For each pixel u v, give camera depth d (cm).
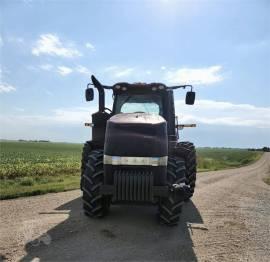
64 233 677
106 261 543
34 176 2152
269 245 686
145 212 898
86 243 622
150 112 900
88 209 786
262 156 11325
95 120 922
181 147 1050
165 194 719
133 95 920
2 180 1784
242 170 4156
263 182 2372
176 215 754
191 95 929
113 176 731
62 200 1066
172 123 902
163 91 909
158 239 676
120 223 772
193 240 687
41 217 811
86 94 934
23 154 5309
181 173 783
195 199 1207
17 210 891
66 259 542
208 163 4491
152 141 724
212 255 605
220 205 1110
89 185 770
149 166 720
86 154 1038
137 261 553
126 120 752
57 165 2912
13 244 601
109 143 734
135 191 715
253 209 1077
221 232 762
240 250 643
